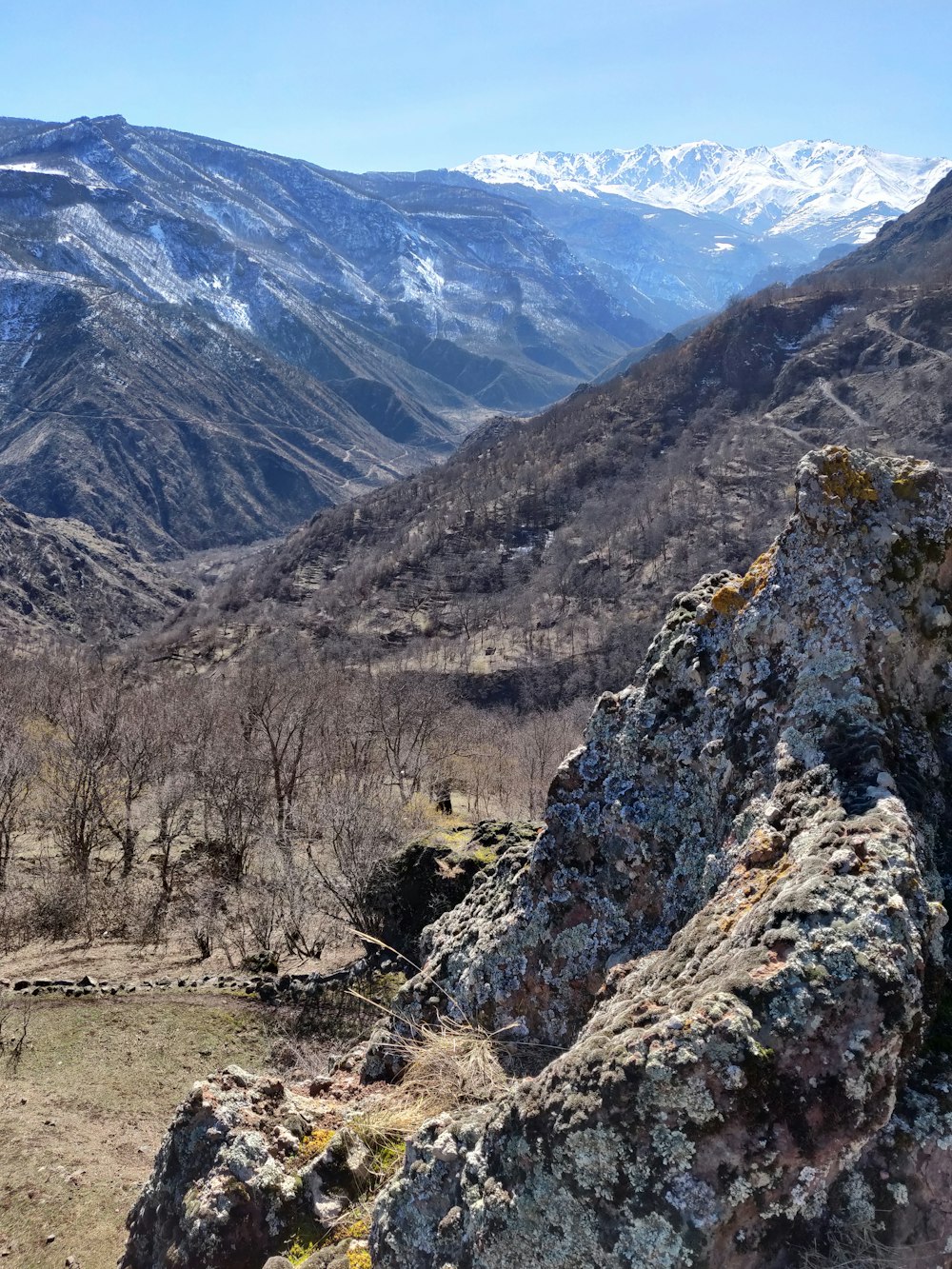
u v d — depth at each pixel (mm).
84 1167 12797
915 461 4953
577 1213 3342
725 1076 3203
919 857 3805
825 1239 3244
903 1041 3252
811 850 3787
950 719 4586
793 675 4703
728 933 3885
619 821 5238
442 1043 5371
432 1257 3740
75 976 22906
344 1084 6238
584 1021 5035
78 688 45219
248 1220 4992
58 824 34938
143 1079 16328
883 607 4570
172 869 32656
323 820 26359
